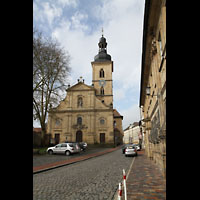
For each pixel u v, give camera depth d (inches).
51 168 486.9
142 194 224.4
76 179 335.6
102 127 1886.1
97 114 1919.3
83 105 1951.3
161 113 304.8
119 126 2805.1
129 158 745.0
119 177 341.7
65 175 384.5
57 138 1886.1
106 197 219.1
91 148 1689.2
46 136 1355.8
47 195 233.8
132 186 266.5
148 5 300.7
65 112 1936.5
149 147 691.4
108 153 1126.4
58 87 1128.2
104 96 2220.7
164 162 305.7
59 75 1091.9
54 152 922.1
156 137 428.1
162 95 310.0
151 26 355.3
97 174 383.2
